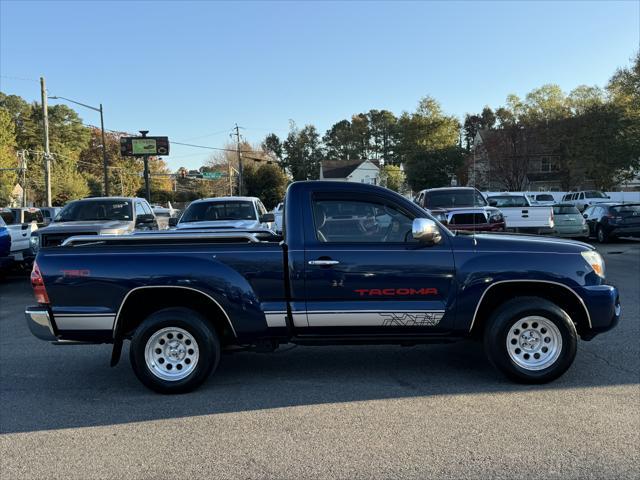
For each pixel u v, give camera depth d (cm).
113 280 484
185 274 482
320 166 8481
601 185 4309
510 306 488
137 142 3164
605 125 4028
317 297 486
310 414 440
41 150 8181
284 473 345
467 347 638
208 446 386
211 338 493
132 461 366
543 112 4828
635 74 3884
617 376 512
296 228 493
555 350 489
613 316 492
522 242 498
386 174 7050
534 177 5141
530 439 383
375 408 449
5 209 1625
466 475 336
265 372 557
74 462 367
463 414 430
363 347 646
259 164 7406
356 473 342
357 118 10862
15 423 436
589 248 501
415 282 483
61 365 602
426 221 468
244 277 486
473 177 5197
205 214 1194
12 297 1098
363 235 495
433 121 6231
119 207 1255
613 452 361
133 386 526
